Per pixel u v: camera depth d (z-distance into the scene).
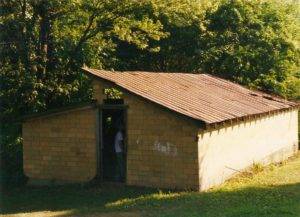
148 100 18.30
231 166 20.88
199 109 19.02
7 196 18.97
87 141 19.86
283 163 25.98
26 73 23.70
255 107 23.47
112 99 19.73
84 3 24.56
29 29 23.77
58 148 20.36
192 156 17.94
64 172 20.28
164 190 18.25
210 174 18.84
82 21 25.30
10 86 24.27
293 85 34.38
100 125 19.64
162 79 22.83
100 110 19.62
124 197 17.53
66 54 24.95
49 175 20.56
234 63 33.00
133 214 14.97
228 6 33.53
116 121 21.61
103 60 29.78
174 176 18.27
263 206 14.82
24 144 20.98
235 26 33.53
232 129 20.91
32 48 23.86
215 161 19.31
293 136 29.67
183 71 34.59
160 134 18.44
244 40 33.41
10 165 23.06
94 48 26.44
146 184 18.77
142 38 27.98
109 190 18.73
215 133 19.31
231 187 18.72
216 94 23.53
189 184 18.02
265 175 21.55
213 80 27.84
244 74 33.22
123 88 18.77
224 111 20.08
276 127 26.50
